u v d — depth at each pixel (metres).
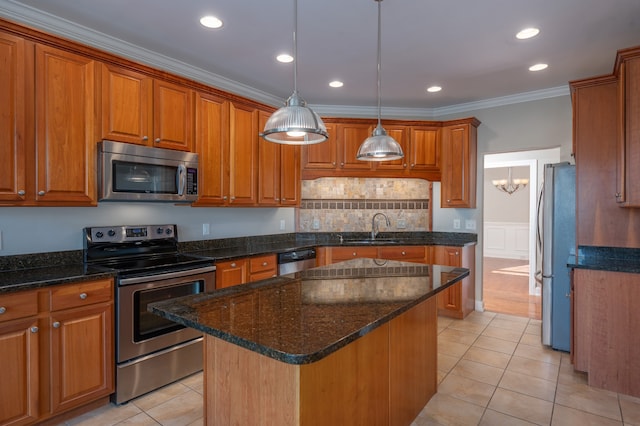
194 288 2.80
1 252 2.36
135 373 2.44
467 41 2.89
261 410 1.39
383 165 4.48
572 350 2.89
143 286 2.46
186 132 3.06
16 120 2.12
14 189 2.12
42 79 2.23
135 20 2.59
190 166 3.05
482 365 2.97
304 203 4.73
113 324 2.34
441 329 3.82
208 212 3.64
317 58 3.22
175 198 2.95
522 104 4.21
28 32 2.16
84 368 2.20
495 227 9.34
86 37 2.73
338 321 1.39
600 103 2.90
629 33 2.75
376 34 2.78
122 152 2.59
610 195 2.88
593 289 2.63
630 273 2.51
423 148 4.50
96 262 2.71
